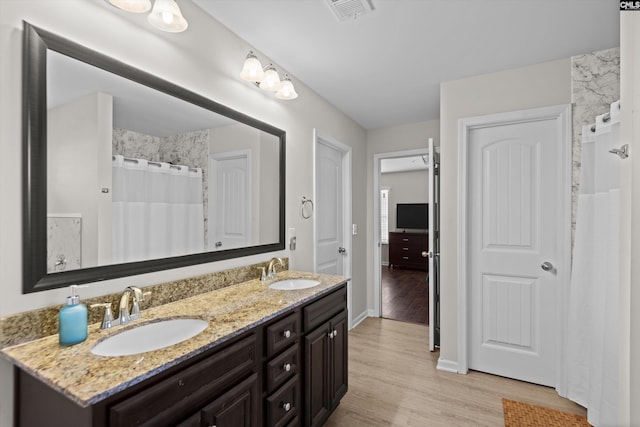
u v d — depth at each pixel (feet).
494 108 7.75
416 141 11.80
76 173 3.66
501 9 5.36
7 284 3.09
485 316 8.05
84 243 3.73
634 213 3.50
